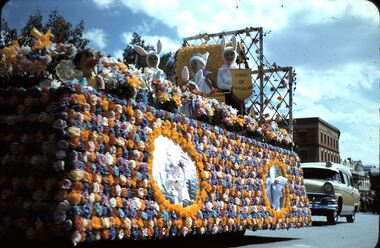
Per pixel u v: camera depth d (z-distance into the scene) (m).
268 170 11.20
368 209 40.44
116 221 6.54
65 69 6.75
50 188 6.01
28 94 6.40
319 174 19.45
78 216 5.95
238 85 11.59
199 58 12.39
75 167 6.02
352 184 21.59
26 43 7.23
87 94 6.37
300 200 12.76
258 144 10.89
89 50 6.98
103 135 6.52
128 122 7.04
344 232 14.41
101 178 6.42
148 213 7.18
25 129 6.33
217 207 8.98
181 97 8.95
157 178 7.54
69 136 6.06
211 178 8.91
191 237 10.62
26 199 6.16
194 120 8.78
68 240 6.18
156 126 7.59
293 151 13.01
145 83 7.69
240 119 10.34
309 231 14.82
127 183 6.86
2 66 6.78
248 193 10.12
